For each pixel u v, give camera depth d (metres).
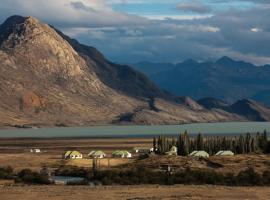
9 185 140.75
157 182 146.25
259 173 161.00
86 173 175.50
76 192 120.94
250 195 115.31
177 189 127.12
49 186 136.75
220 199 108.62
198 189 127.12
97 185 140.75
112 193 119.19
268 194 117.38
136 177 150.38
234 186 137.00
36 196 114.38
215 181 144.38
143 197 111.75
